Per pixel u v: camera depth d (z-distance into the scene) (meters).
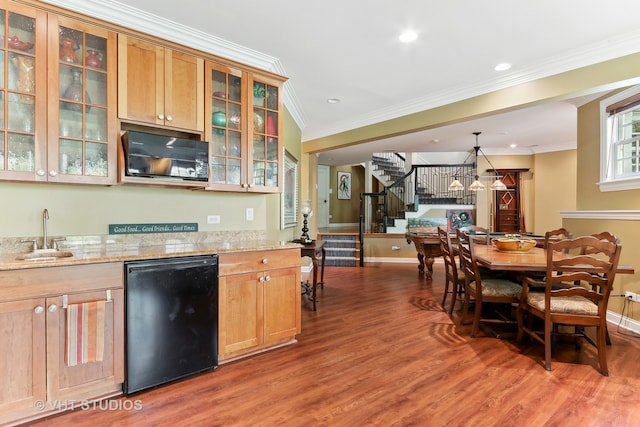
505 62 3.20
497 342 3.01
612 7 2.32
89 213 2.53
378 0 2.26
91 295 1.98
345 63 3.25
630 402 2.05
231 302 2.55
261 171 3.13
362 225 7.19
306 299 4.47
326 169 10.54
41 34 2.11
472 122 5.22
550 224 7.16
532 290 3.12
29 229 2.31
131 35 2.42
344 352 2.78
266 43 2.87
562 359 2.66
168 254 2.25
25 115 2.11
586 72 2.98
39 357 1.85
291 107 4.52
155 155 2.41
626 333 3.23
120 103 2.37
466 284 3.44
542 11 2.38
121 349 2.08
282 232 4.61
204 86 2.75
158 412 1.94
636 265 3.29
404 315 3.78
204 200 3.09
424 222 7.75
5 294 1.76
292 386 2.24
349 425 1.83
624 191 3.57
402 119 4.52
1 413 1.76
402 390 2.19
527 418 1.89
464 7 2.33
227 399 2.08
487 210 7.59
